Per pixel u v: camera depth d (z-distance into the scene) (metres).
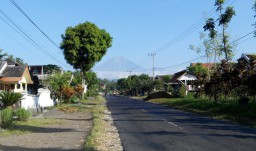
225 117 24.67
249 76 27.64
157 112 32.28
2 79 41.66
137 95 110.56
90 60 51.09
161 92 66.44
